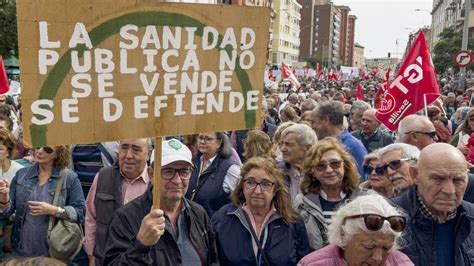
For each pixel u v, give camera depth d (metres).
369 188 4.11
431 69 6.20
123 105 2.55
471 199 3.75
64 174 4.44
